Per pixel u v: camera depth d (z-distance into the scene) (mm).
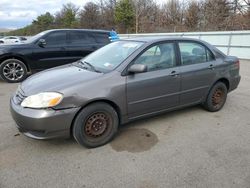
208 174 2863
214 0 31031
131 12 41844
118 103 3488
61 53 7910
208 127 4156
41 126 3029
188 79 4230
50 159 3143
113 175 2840
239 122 4387
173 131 3982
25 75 7559
